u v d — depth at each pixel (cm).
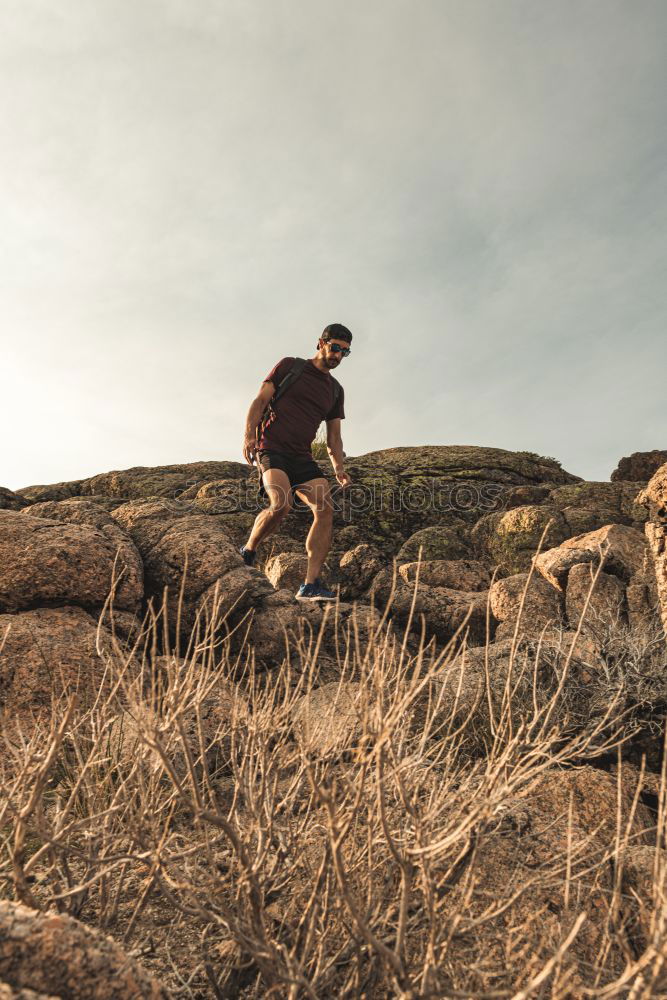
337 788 178
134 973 131
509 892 197
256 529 514
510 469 1182
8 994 116
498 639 525
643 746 336
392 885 174
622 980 119
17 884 146
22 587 408
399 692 162
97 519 529
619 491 975
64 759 245
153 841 165
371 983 151
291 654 458
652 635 399
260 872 165
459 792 168
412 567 691
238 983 163
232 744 179
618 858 143
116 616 438
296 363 519
